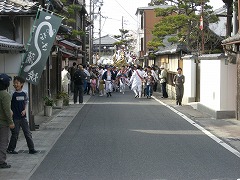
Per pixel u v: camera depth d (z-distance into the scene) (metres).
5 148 7.95
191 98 21.17
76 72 21.92
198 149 9.85
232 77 15.39
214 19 28.45
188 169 7.85
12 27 13.39
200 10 28.70
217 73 15.66
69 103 22.16
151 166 8.10
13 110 9.13
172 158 8.84
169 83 27.62
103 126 13.69
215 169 7.85
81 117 16.11
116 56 61.16
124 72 33.22
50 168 8.01
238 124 14.07
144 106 20.47
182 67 24.17
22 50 11.76
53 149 9.90
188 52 24.53
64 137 11.58
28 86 12.34
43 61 11.89
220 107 15.43
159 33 29.31
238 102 14.95
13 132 9.21
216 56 15.38
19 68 12.44
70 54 29.78
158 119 15.47
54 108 19.16
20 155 9.20
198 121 14.86
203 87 17.91
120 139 11.20
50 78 20.34
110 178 7.21
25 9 11.98
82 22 48.09
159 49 35.22
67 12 24.19
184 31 29.52
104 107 20.00
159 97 26.83
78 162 8.51
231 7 22.98
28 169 7.93
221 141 10.95
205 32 29.03
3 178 7.24
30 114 12.62
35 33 11.79
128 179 7.13
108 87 27.41
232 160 8.66
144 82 26.28
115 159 8.76
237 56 15.06
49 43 11.82
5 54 12.44
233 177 7.25
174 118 15.77
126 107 19.97
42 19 11.77
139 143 10.62
